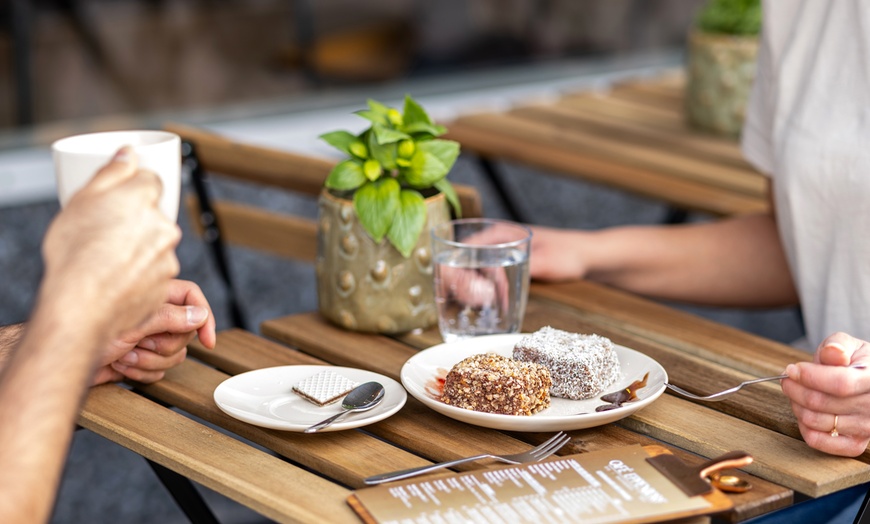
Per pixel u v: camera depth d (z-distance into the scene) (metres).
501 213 3.28
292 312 2.90
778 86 1.47
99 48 2.76
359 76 3.14
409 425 1.06
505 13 3.36
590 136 2.24
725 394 1.11
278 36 3.00
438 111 3.21
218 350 1.27
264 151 1.64
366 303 1.28
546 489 0.90
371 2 3.12
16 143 2.67
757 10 2.19
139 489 2.36
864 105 1.37
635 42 3.63
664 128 2.32
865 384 0.97
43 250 0.79
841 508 1.20
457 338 1.25
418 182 1.26
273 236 1.78
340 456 1.00
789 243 1.48
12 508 0.70
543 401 1.06
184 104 2.90
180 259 2.65
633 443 1.02
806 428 1.01
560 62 3.49
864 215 1.35
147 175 0.83
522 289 1.25
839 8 1.39
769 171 1.57
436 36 3.24
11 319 2.54
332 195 1.29
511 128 2.31
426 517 0.85
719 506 0.88
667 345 1.29
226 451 1.01
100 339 0.76
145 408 1.11
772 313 3.09
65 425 0.73
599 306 1.40
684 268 1.56
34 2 2.65
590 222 3.44
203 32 2.89
